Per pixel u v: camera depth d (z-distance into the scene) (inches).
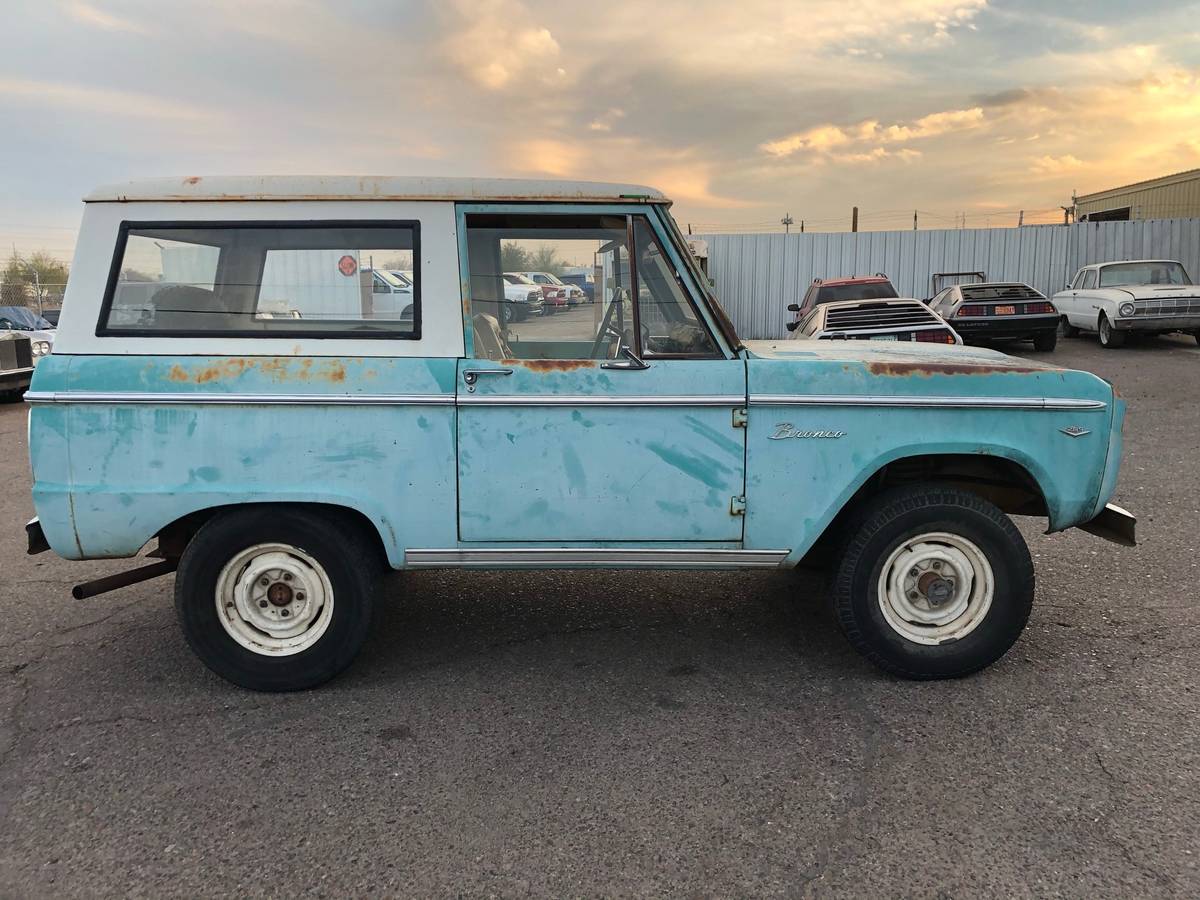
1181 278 705.0
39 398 133.3
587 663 153.6
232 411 134.8
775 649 158.4
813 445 137.0
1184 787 110.9
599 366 136.2
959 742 123.4
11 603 187.9
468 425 136.0
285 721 133.9
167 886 96.0
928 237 859.4
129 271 136.6
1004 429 138.0
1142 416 385.4
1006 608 139.9
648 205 138.5
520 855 100.3
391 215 137.7
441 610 180.7
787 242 877.8
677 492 137.9
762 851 100.3
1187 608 171.8
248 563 140.5
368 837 104.2
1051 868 96.1
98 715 136.4
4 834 105.9
